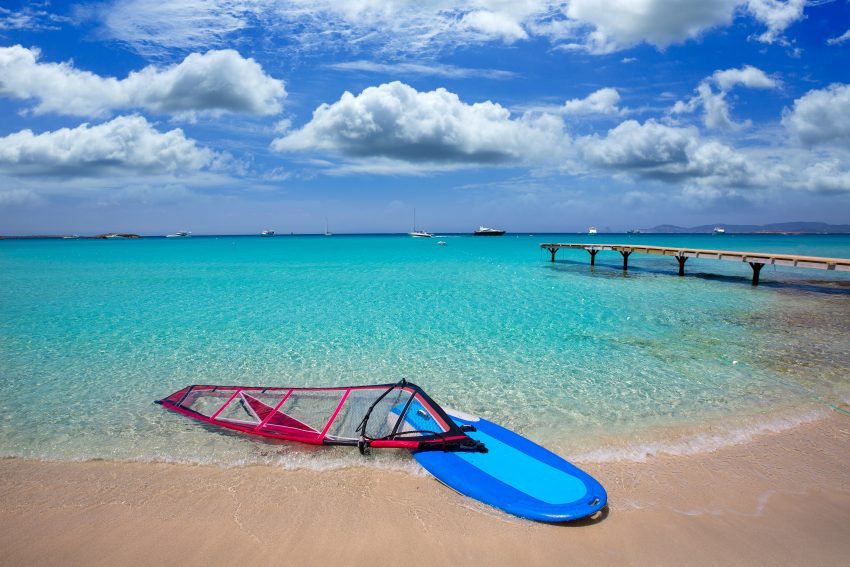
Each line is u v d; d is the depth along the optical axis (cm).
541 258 4625
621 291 2133
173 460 613
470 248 7169
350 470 584
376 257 4888
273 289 2223
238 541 450
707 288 2242
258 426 684
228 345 1177
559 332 1308
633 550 434
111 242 11825
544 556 427
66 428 709
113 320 1481
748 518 483
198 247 7962
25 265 3794
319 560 423
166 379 929
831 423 718
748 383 895
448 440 596
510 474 547
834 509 497
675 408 779
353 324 1416
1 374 960
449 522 477
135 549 440
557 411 770
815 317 1516
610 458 614
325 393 763
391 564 418
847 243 9038
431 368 992
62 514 496
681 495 526
